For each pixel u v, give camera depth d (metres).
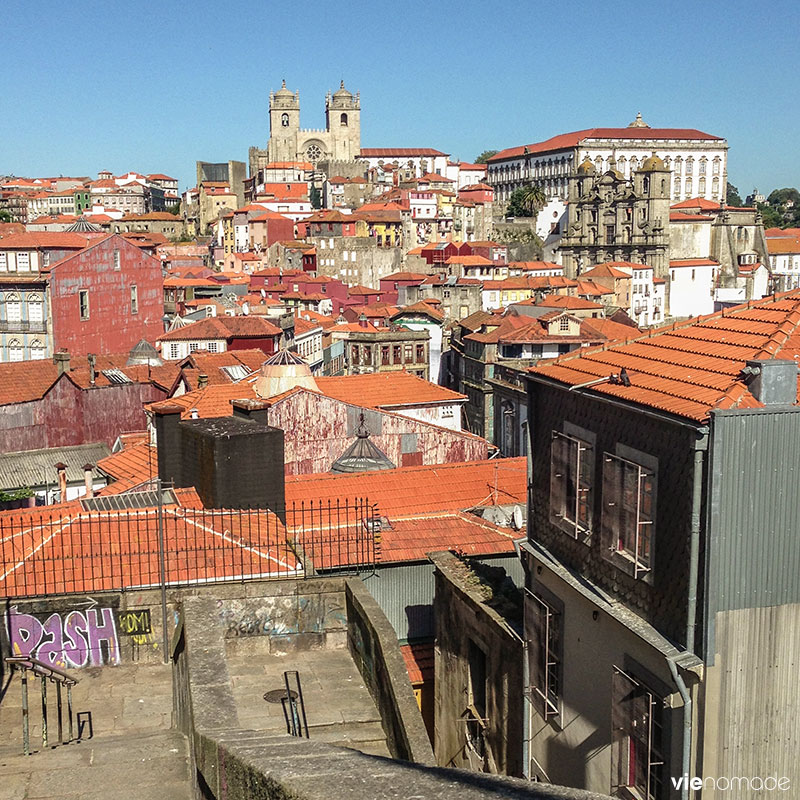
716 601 14.59
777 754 15.13
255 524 23.23
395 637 16.11
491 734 21.47
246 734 10.88
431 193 186.12
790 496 14.76
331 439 44.84
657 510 15.95
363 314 110.69
